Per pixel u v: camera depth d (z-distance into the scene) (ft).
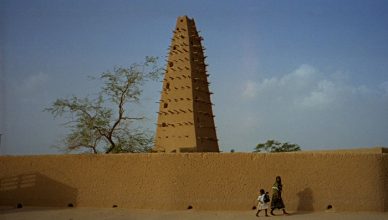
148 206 62.85
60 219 53.83
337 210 60.90
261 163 62.59
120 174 64.54
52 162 65.92
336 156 62.08
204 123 114.93
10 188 65.77
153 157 64.03
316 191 61.67
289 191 61.87
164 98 118.73
